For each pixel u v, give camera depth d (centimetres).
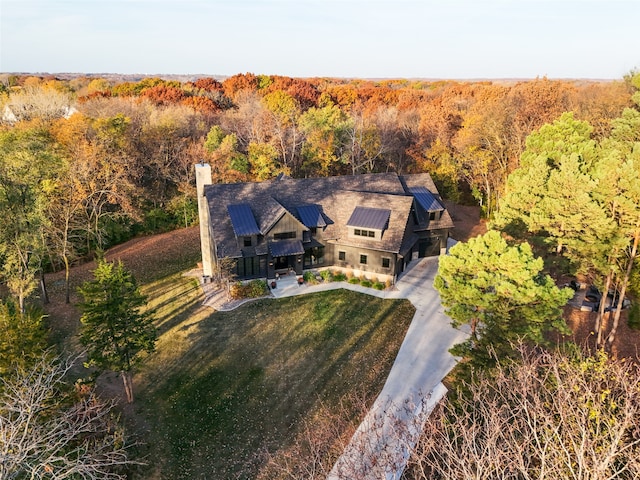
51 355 2381
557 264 3105
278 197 4241
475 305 2319
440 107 7612
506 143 5566
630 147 3244
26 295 3297
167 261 4741
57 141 5175
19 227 3225
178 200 6000
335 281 4034
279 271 4112
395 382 2705
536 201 3325
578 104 5834
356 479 1694
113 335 2459
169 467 2200
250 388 2711
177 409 2564
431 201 4522
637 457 1203
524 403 1466
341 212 4253
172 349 3103
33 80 11638
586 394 1405
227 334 3259
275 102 8762
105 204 5172
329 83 17600
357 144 6938
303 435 2342
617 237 2638
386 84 17675
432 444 1555
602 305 2889
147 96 9888
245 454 2259
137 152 5972
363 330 3284
